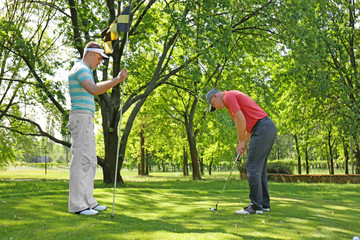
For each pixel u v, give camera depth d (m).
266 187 4.25
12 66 17.47
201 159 38.50
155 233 2.78
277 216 3.83
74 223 3.19
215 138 24.88
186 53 14.04
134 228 2.98
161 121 26.25
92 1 14.77
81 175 3.81
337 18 17.98
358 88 18.11
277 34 14.22
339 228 3.30
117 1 13.49
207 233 2.82
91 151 3.95
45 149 23.38
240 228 3.10
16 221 3.18
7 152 24.70
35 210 3.77
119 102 13.82
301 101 19.48
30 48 13.16
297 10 13.41
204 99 13.70
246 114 4.27
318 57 14.13
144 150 36.88
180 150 32.72
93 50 4.02
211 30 11.95
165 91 20.97
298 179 16.69
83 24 14.20
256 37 16.02
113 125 13.24
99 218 3.47
